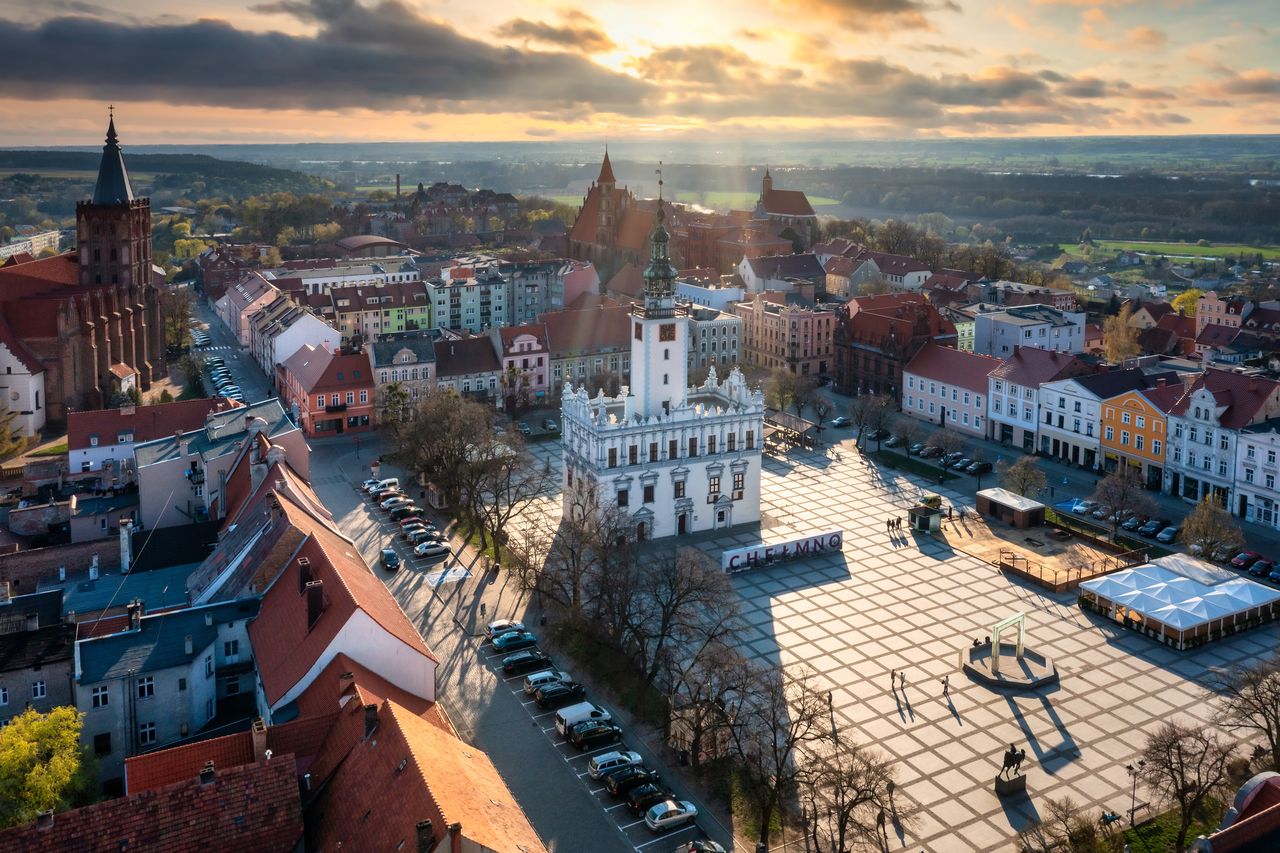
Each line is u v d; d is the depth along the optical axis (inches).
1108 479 6392.7
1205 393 6801.2
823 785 3474.4
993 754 4060.0
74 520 5708.7
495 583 5610.2
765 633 5068.9
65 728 3368.6
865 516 6737.2
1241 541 5841.5
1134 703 4436.5
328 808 2982.3
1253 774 3831.2
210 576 4658.0
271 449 5295.3
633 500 6254.9
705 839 3548.2
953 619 5226.4
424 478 6939.0
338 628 3619.6
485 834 2613.2
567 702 4411.9
